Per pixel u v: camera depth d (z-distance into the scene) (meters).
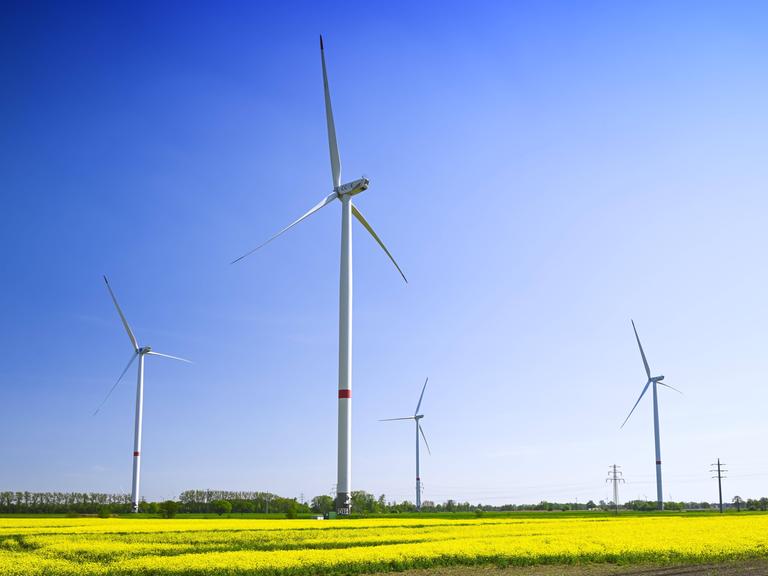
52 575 25.61
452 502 152.75
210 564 27.92
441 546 36.19
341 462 76.06
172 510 88.56
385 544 39.81
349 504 75.38
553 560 32.25
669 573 28.22
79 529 51.03
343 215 84.38
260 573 26.92
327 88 87.88
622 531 48.38
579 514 106.31
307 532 48.34
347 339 79.62
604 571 29.28
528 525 58.12
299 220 81.50
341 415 77.25
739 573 28.06
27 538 42.16
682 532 46.84
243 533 47.06
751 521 61.81
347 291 81.31
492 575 28.27
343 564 29.14
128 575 25.97
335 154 87.50
